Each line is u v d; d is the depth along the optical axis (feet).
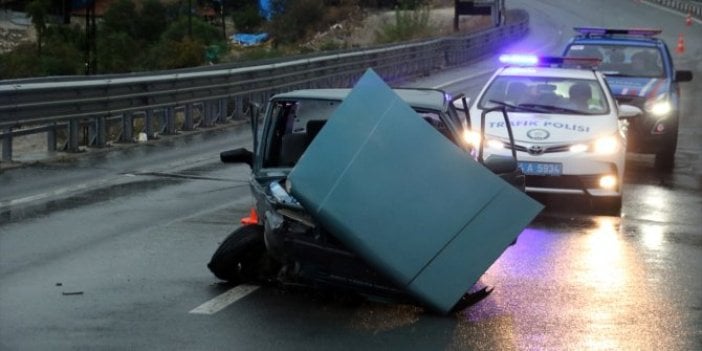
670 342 22.76
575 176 39.99
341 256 23.32
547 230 36.78
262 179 26.89
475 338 22.62
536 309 25.34
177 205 39.34
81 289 26.30
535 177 40.14
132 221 35.91
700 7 237.04
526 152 40.11
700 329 23.89
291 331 22.84
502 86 44.62
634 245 34.32
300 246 23.57
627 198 45.21
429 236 23.30
